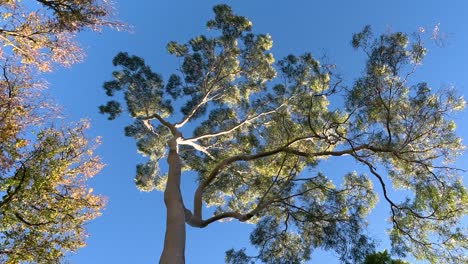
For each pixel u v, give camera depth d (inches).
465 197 515.5
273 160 663.8
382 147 535.8
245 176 705.6
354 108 542.0
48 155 441.4
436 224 533.0
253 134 781.9
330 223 564.4
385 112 534.9
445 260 519.5
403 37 501.4
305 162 633.0
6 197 417.1
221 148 774.5
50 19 432.5
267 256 574.2
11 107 431.2
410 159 546.9
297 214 594.9
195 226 557.6
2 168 414.0
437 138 535.8
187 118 749.3
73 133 487.8
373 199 599.2
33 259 436.8
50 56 447.8
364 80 519.5
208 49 831.7
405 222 543.5
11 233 427.8
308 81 689.6
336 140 557.6
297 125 641.0
